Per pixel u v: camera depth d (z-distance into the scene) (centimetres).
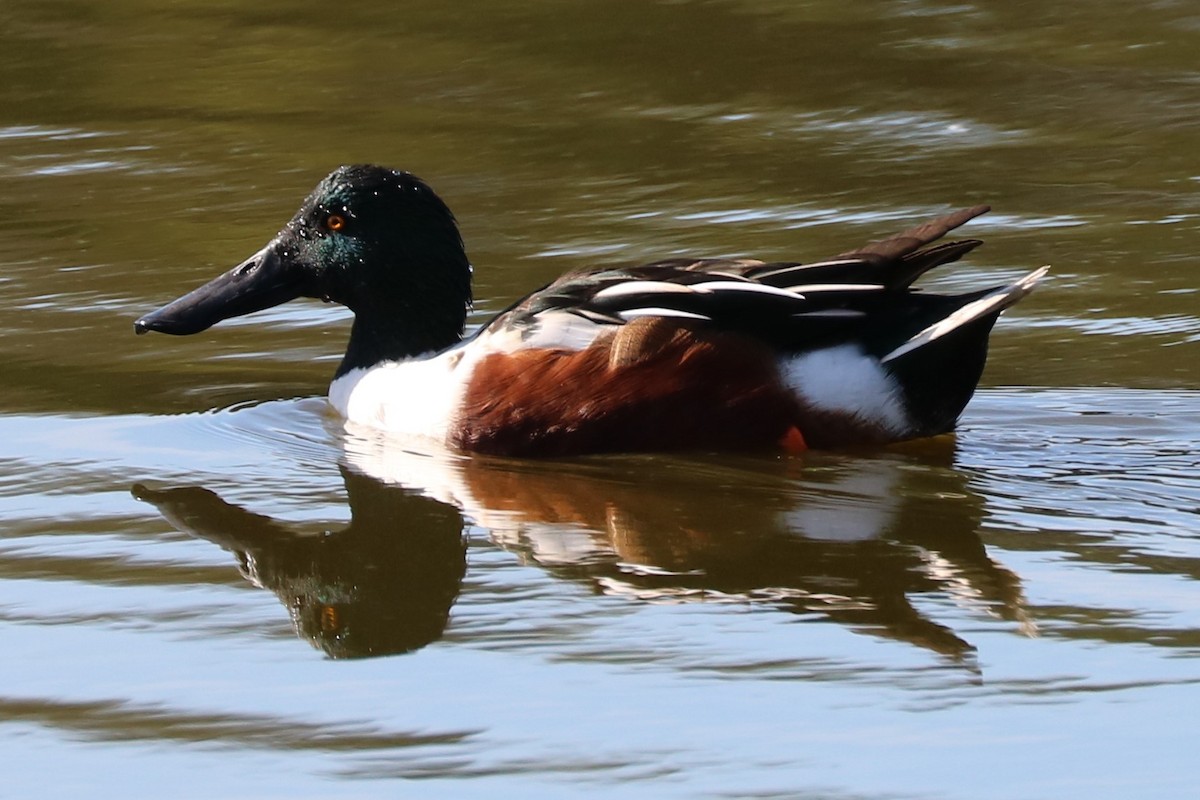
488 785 777
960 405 1188
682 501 1102
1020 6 2341
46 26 2331
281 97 2059
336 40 2261
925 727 813
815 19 2300
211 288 1341
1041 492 1103
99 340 1443
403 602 964
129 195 1767
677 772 782
